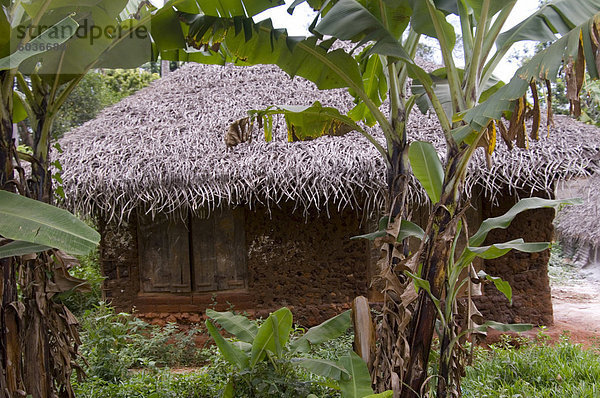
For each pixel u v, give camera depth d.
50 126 3.07
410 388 3.13
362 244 7.30
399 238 3.36
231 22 3.42
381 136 6.39
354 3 3.39
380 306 7.15
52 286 2.96
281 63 3.76
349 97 7.38
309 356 5.15
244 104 7.25
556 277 15.12
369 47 3.99
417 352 3.12
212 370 4.95
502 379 4.98
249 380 3.85
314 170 5.92
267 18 3.44
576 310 10.10
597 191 10.64
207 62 4.18
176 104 7.35
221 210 7.45
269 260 7.38
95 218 7.13
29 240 2.13
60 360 3.04
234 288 7.48
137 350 5.95
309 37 3.46
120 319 7.20
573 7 3.15
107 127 6.93
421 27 3.18
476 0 3.08
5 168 2.66
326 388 4.28
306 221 6.75
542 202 3.28
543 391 4.54
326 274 7.34
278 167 5.99
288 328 3.82
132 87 17.02
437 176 3.28
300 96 7.42
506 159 5.97
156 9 3.26
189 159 6.17
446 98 3.89
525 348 5.96
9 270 2.67
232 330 4.25
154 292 7.46
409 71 3.40
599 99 11.30
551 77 2.38
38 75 2.99
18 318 2.68
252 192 6.13
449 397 3.09
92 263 9.84
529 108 2.66
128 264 7.36
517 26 3.26
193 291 7.44
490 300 7.18
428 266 3.04
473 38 3.20
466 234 3.08
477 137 2.83
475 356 5.51
